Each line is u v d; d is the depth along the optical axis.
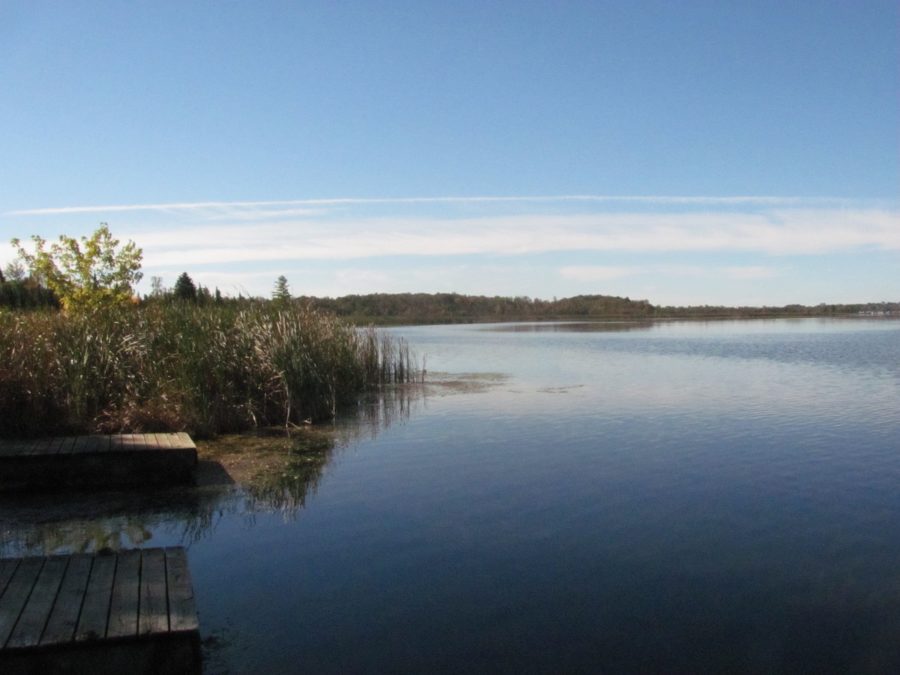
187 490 9.85
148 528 8.26
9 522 8.42
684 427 14.54
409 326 85.38
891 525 8.37
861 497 9.49
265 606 6.27
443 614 6.13
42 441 10.58
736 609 6.22
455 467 11.20
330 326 19.05
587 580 6.83
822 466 11.16
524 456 11.95
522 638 5.72
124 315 14.64
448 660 5.39
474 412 16.67
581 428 14.50
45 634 4.65
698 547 7.68
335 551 7.57
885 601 6.37
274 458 11.76
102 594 5.25
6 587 5.36
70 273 21.28
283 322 16.05
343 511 8.93
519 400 18.70
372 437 13.58
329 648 5.55
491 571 7.04
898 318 96.88
